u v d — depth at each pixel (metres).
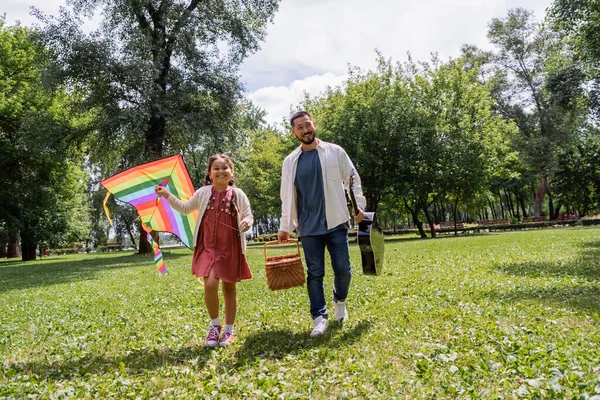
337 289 4.73
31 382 3.30
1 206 29.56
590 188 50.78
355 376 3.09
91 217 51.81
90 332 5.14
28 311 7.12
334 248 4.63
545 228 36.00
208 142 25.75
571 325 4.05
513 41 43.47
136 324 5.36
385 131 31.58
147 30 23.77
